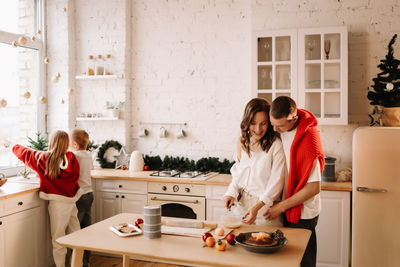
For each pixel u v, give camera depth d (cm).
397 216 300
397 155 299
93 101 464
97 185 402
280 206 216
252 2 391
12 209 310
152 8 451
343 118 355
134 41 459
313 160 212
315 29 360
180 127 444
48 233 354
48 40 463
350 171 355
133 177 384
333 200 331
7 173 401
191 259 168
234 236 187
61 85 459
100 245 186
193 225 217
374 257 307
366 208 308
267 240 178
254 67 377
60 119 461
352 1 372
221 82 428
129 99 459
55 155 330
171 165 429
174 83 445
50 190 334
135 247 183
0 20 407
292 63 366
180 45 441
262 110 221
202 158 422
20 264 321
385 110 329
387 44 367
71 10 462
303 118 220
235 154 424
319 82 364
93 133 464
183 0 439
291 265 160
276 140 227
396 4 364
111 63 455
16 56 423
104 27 457
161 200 376
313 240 224
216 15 427
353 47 375
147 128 457
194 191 366
